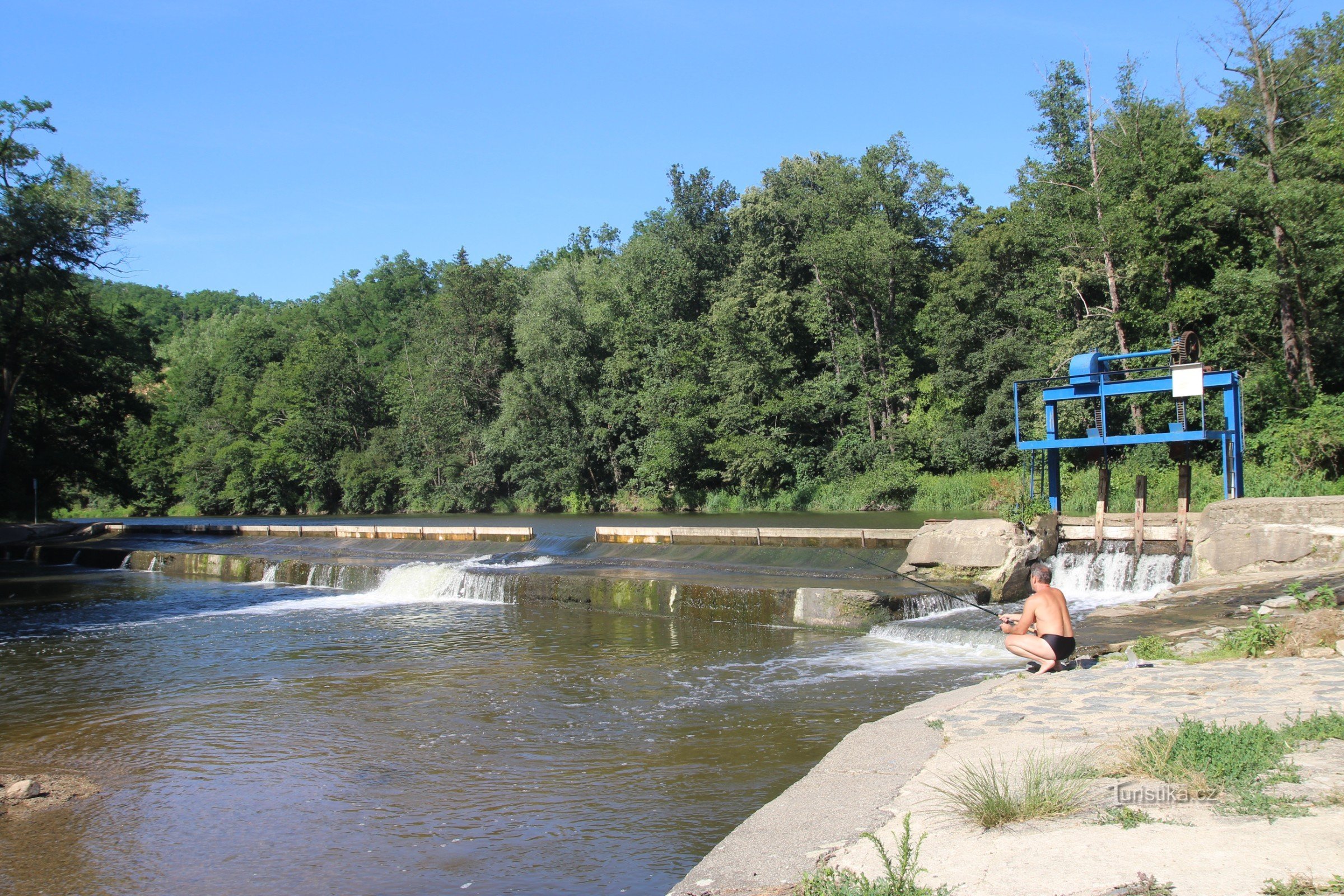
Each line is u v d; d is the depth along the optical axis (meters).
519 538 27.78
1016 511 17.75
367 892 6.04
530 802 7.61
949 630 13.25
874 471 41.16
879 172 50.62
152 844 7.04
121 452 48.81
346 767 8.84
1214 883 3.62
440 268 119.31
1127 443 16.81
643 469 48.44
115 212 37.84
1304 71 29.47
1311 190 25.86
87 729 10.50
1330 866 3.65
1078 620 12.74
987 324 41.75
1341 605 10.74
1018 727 6.66
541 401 53.28
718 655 13.45
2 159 35.75
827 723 9.56
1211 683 7.57
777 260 49.09
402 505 63.34
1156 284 32.22
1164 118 31.48
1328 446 23.70
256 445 69.94
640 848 6.53
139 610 20.19
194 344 120.62
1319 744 5.41
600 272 59.41
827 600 14.99
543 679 12.29
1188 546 15.97
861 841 4.77
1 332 37.12
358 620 18.19
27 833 7.35
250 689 12.32
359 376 70.94
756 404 45.53
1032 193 41.69
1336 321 28.33
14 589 24.53
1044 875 3.91
